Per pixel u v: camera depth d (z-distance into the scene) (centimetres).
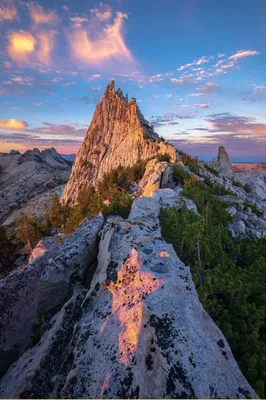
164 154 7056
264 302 1473
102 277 1124
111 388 664
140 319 791
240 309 1309
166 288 912
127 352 735
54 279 1412
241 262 2220
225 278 1462
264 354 1005
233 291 1370
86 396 693
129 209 2748
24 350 1341
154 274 985
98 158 11338
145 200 2530
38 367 913
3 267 5294
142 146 9525
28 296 1636
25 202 15988
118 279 1053
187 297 898
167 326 764
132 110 10625
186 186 4131
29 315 1556
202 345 738
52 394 795
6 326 1480
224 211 3541
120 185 6744
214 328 831
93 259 1594
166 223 2094
